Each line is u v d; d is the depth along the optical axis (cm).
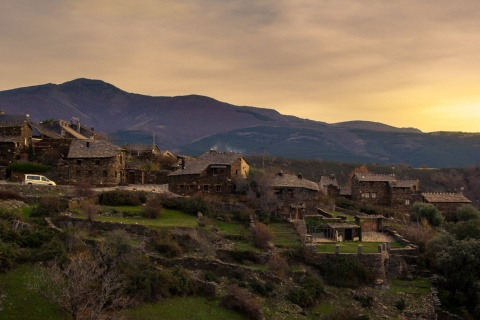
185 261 7000
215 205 9344
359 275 7969
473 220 9462
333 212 11144
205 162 10494
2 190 7606
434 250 8669
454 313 7681
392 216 12000
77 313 4897
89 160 9919
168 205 8988
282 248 8169
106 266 5772
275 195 9881
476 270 8056
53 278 5088
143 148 13938
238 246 7919
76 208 7781
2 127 10262
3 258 5619
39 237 6322
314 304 7162
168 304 6009
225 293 6556
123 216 8106
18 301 5147
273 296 6956
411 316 7344
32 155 10288
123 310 5553
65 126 14500
